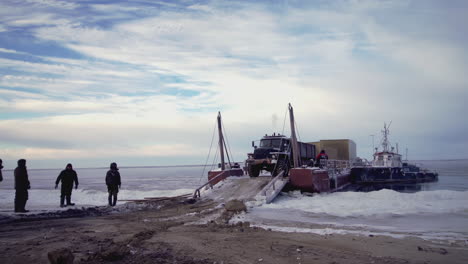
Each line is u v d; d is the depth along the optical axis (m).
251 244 7.41
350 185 42.62
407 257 6.18
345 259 6.06
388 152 54.47
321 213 13.00
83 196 25.16
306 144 27.31
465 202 15.34
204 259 6.15
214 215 12.75
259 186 19.34
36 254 6.75
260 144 23.70
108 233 9.12
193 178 81.56
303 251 6.70
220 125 24.59
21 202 13.27
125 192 29.41
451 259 6.03
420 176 52.69
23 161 13.52
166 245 7.41
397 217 11.81
